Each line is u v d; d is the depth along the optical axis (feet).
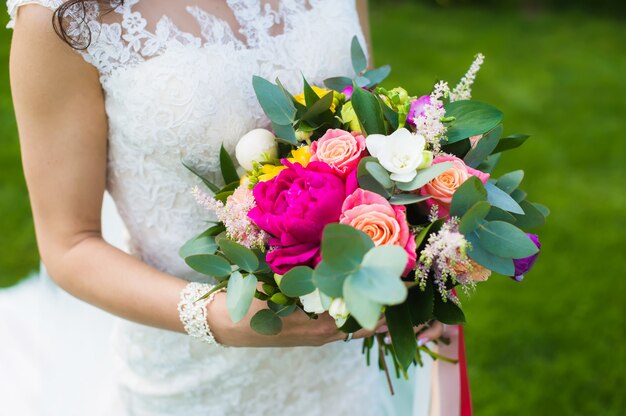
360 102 3.81
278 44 4.69
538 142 14.74
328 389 5.75
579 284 10.63
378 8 22.70
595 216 12.24
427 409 5.81
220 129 4.51
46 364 6.36
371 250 3.09
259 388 5.41
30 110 4.14
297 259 3.41
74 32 4.05
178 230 4.83
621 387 8.95
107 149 4.61
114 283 4.42
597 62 18.90
